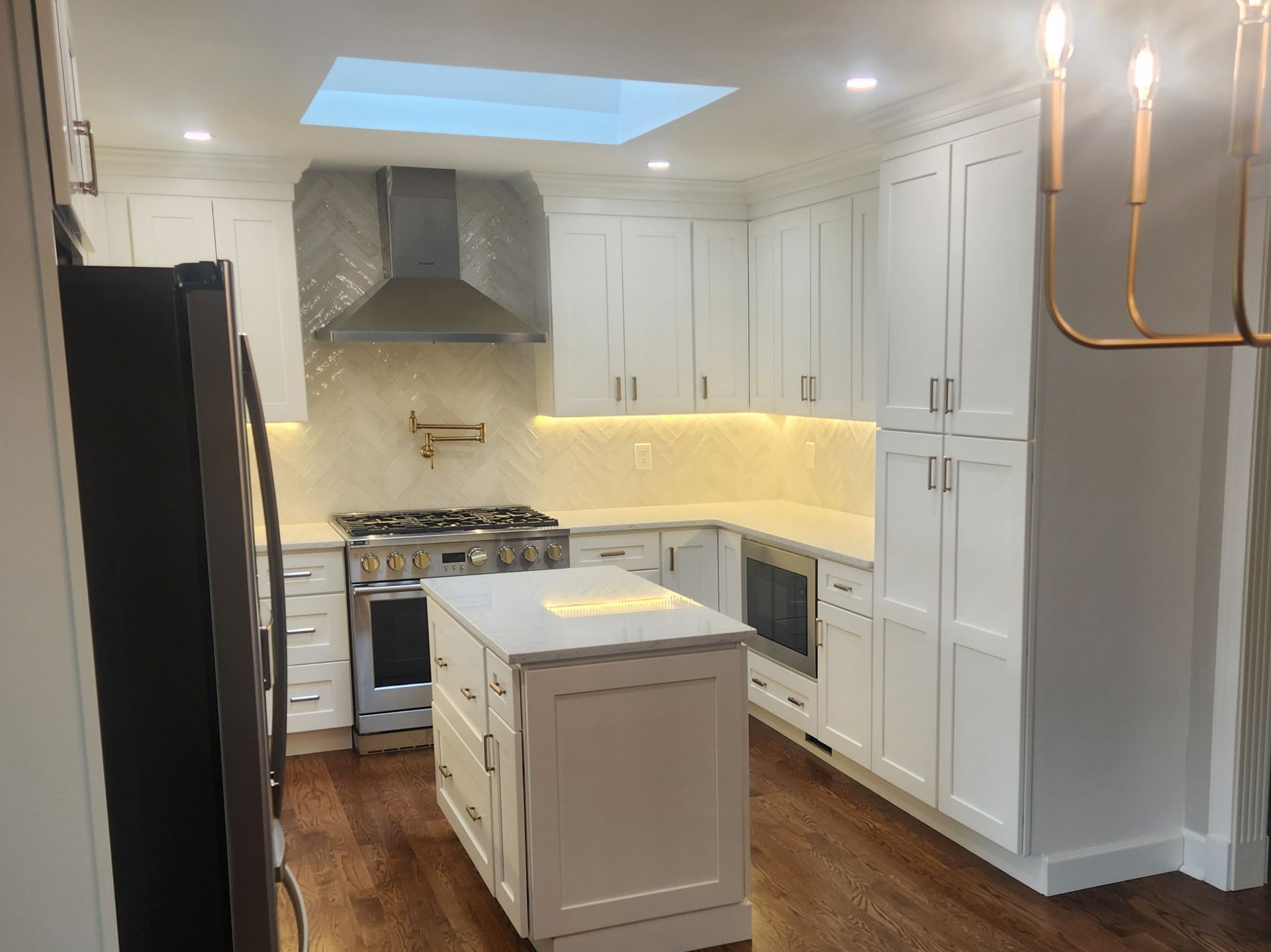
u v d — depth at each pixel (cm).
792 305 487
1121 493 320
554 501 532
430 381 505
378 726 453
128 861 154
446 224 475
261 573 436
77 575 134
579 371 498
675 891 284
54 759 136
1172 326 316
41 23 133
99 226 420
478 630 290
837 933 301
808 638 430
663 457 550
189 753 155
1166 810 339
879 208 394
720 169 469
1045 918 309
